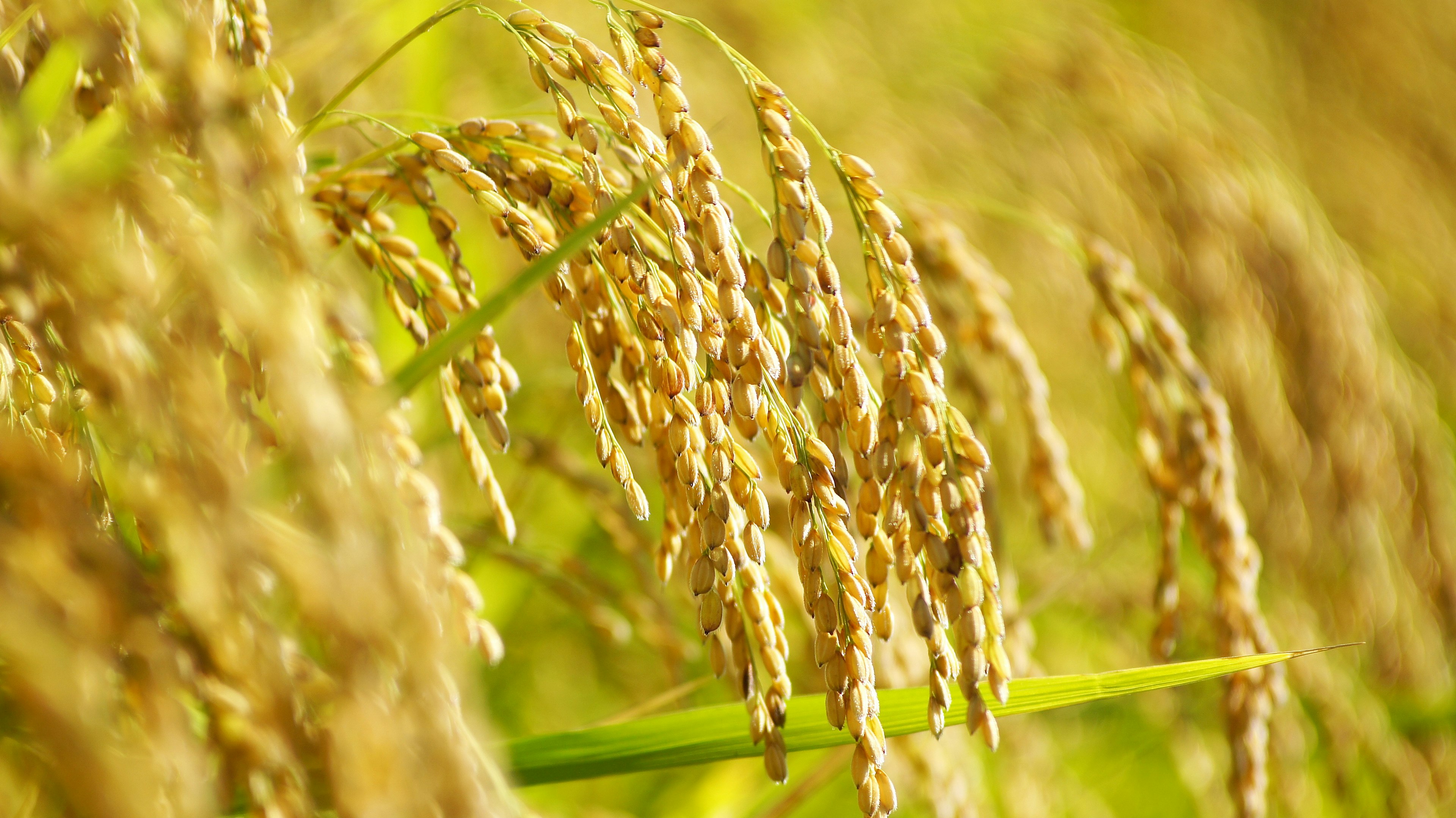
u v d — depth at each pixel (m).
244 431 0.84
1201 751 1.23
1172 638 1.00
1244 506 1.34
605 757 0.89
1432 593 1.29
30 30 0.87
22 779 0.82
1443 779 1.18
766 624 0.87
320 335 0.82
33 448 0.79
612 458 0.87
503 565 1.08
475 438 0.89
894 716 0.90
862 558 0.98
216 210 0.82
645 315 0.87
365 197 0.90
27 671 0.77
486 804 0.80
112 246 0.80
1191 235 1.40
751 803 1.04
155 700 0.79
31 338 0.83
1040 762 1.14
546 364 1.38
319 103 1.09
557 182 0.89
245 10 0.86
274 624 0.82
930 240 1.00
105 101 0.86
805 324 0.86
